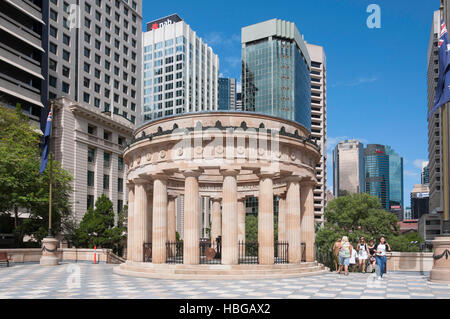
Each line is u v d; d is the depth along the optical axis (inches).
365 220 3122.5
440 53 1040.2
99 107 4028.1
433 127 6899.6
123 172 3730.3
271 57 7568.9
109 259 1916.8
